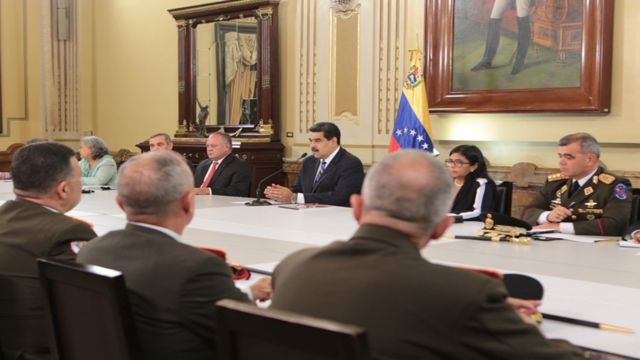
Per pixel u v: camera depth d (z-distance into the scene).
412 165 1.36
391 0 6.20
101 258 1.65
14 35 9.02
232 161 5.45
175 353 1.55
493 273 1.77
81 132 8.91
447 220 1.41
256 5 7.00
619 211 3.30
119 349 1.50
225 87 7.36
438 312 1.20
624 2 5.02
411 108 5.50
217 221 3.61
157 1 8.16
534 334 1.23
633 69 5.00
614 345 1.60
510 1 5.48
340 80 6.56
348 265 1.30
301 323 1.11
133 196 1.67
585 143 3.48
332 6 6.58
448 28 5.80
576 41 5.18
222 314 1.23
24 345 2.02
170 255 1.59
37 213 2.10
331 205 4.53
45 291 1.68
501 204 4.01
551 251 2.77
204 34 7.52
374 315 1.22
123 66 8.58
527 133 5.51
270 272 2.34
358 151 6.46
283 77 7.07
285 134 7.07
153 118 8.28
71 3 8.85
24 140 9.09
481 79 5.66
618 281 2.21
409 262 1.27
